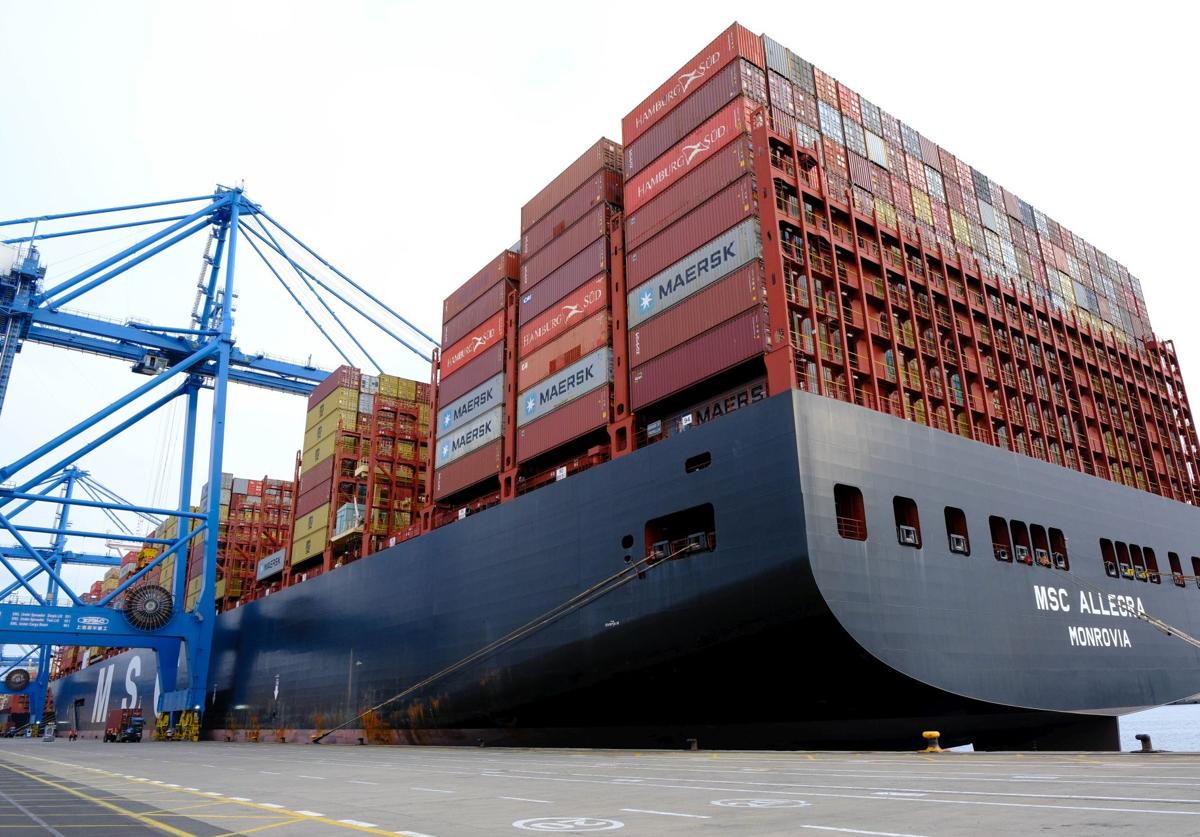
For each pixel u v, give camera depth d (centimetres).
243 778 1997
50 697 12106
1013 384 3766
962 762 1770
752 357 2755
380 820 1050
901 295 3356
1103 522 3734
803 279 2911
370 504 5225
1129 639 3581
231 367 6775
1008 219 4362
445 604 3906
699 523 2942
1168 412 5119
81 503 5603
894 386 3098
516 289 4362
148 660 7762
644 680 2878
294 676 5306
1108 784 1170
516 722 3450
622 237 3519
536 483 3766
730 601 2591
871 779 1388
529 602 3372
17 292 5712
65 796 1509
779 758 2094
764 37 3316
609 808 1105
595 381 3450
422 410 5950
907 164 3775
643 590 2877
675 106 3362
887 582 2573
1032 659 3003
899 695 2600
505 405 4134
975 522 2997
